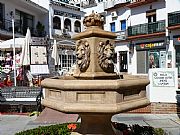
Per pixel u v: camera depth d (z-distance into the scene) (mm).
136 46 27125
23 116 9227
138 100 3705
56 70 20859
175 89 8930
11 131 7172
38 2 31656
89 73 4129
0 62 16578
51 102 3697
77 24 35500
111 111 3311
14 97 9930
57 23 32844
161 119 8234
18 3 25312
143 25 25922
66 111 3375
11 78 15227
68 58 26094
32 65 14977
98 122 4074
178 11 22188
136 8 27203
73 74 4566
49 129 5016
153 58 25250
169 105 9016
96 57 4160
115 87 3316
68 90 3410
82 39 4328
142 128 4992
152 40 25281
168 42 23203
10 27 23922
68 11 34062
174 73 8930
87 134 4039
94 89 3350
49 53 19047
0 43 16609
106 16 32375
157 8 24875
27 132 4848
